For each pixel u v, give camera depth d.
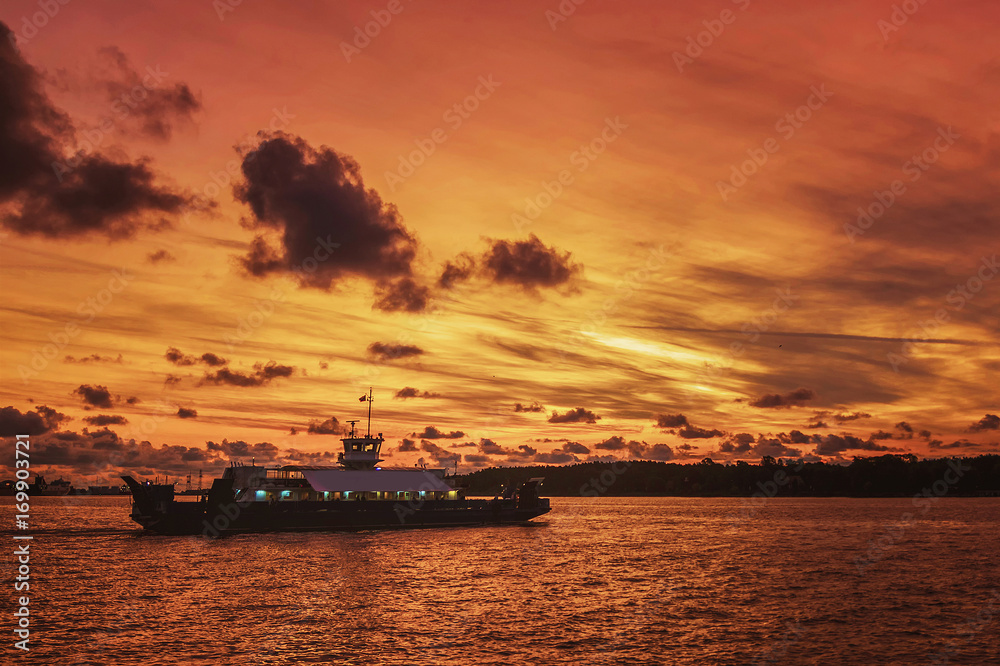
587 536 132.25
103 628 53.03
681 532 146.50
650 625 55.00
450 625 54.38
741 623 55.88
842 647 49.12
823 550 109.75
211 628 53.09
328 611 59.12
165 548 104.00
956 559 97.31
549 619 56.78
